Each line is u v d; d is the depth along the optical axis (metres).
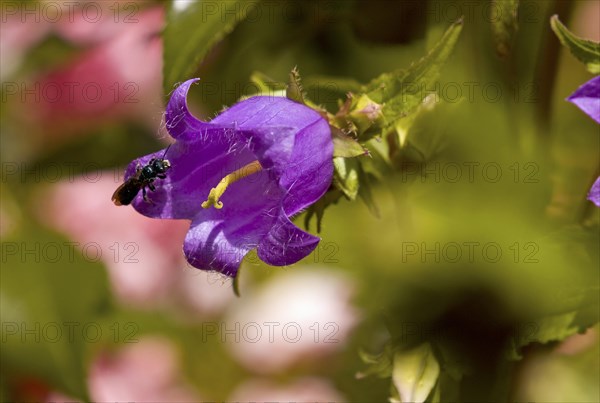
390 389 0.30
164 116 0.28
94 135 0.35
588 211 0.31
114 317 0.33
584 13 0.34
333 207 0.32
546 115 0.31
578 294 0.30
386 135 0.30
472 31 0.31
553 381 0.31
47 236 0.32
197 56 0.29
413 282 0.30
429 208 0.31
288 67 0.34
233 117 0.28
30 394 0.32
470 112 0.31
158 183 0.28
